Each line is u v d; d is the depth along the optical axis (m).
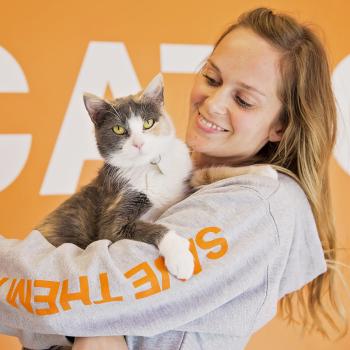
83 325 0.99
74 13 2.50
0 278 1.09
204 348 1.12
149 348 1.08
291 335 2.68
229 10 2.64
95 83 2.54
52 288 1.01
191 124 1.55
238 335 1.13
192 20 2.62
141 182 1.44
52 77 2.50
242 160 1.57
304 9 2.67
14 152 2.49
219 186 1.25
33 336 1.12
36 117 2.50
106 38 2.54
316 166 1.42
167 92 2.61
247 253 1.09
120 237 1.31
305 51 1.39
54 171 2.53
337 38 2.70
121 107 1.59
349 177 2.68
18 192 2.50
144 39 2.58
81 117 2.54
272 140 1.50
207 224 1.10
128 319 1.01
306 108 1.40
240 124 1.40
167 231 1.11
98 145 1.62
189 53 2.62
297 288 1.32
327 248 1.48
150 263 1.04
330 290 1.58
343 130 2.61
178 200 1.47
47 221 1.44
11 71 2.46
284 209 1.18
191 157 1.62
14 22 2.45
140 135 1.53
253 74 1.35
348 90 2.69
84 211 1.46
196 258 1.06
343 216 2.70
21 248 1.12
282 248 1.17
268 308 1.17
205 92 1.48
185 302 1.04
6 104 2.47
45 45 2.49
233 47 1.38
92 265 1.01
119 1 2.54
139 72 2.58
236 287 1.08
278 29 1.38
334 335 2.64
